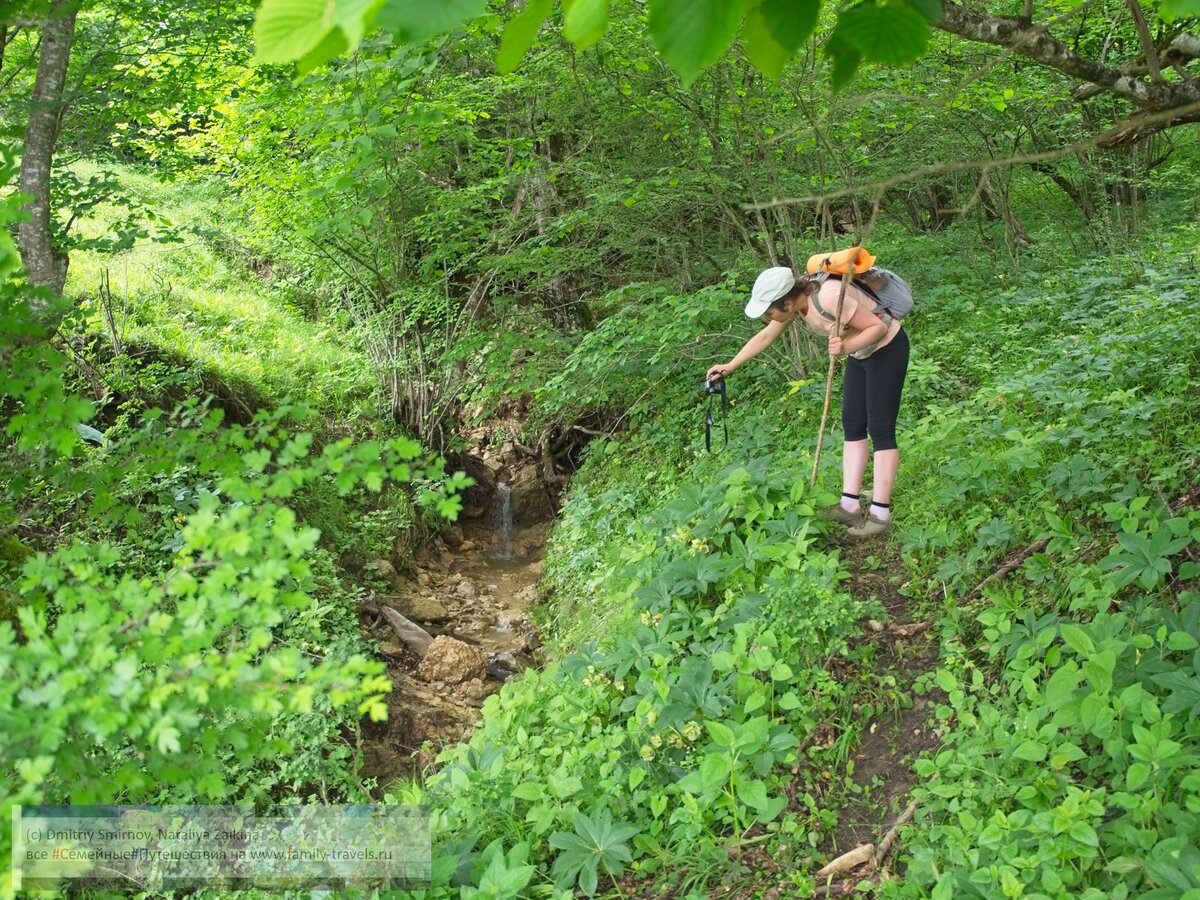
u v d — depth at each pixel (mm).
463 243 8656
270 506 2020
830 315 4297
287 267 11773
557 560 7875
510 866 3184
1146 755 2580
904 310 4332
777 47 1340
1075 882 2559
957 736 3348
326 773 4223
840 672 3969
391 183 8227
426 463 2133
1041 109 8266
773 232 7852
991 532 4273
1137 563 3404
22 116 4414
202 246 11680
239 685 1840
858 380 4555
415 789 3793
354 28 915
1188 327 5418
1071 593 3777
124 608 1955
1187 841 2398
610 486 7980
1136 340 5426
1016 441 4930
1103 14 7254
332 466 2051
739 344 7855
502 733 4191
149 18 5828
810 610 4059
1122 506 3680
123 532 5309
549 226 8328
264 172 8344
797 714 3686
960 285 8766
